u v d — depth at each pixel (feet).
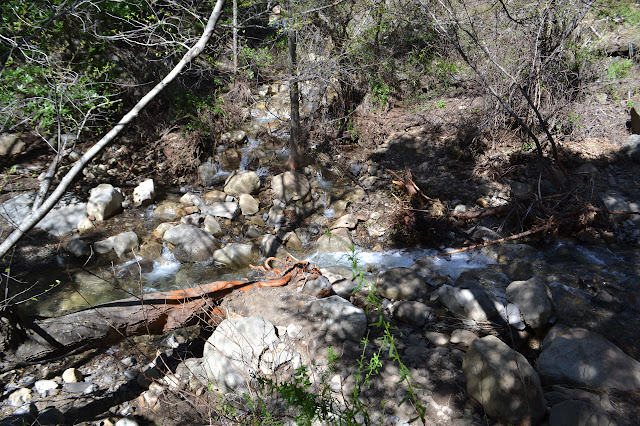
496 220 24.25
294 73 27.89
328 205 26.84
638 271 19.54
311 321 15.61
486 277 19.52
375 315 16.69
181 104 32.99
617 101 32.12
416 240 23.39
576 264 20.29
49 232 23.40
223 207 25.91
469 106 33.45
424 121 33.58
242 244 22.89
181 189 28.09
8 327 13.46
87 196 25.72
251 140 33.22
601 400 12.02
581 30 31.19
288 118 34.86
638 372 12.78
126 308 14.58
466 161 30.14
